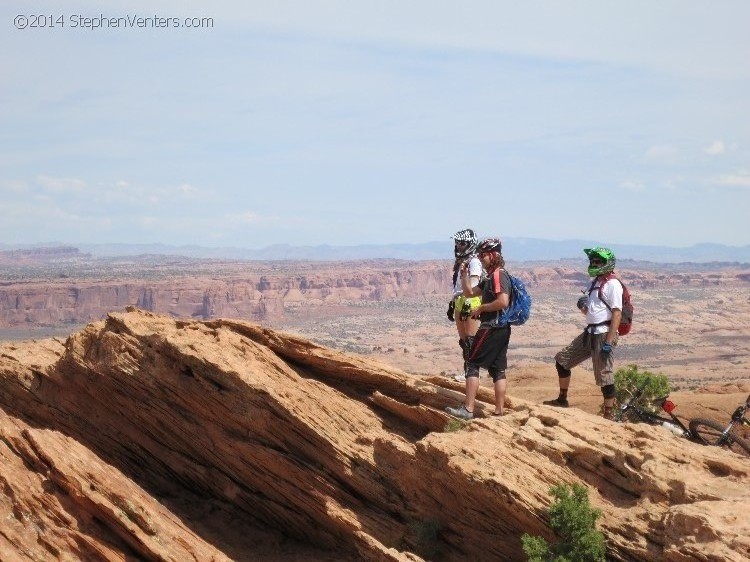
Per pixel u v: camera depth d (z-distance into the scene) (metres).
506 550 12.20
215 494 15.70
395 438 13.71
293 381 15.08
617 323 13.58
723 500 10.38
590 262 13.98
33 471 12.77
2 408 17.59
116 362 15.75
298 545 14.64
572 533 10.90
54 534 11.95
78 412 16.86
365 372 15.39
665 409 13.91
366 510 13.69
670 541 10.22
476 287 14.12
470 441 12.68
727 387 25.44
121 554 11.98
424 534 12.80
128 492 12.72
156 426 15.89
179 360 15.20
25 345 19.39
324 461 14.05
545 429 12.66
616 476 11.64
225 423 14.96
